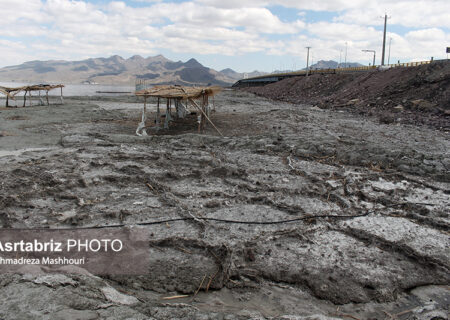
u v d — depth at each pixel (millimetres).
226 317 4047
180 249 5758
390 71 34031
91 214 6812
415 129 17297
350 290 4844
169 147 12508
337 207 7605
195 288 4812
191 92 15562
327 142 12852
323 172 9820
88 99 37125
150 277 5000
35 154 11258
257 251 5715
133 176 8992
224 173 9547
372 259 5625
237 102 37156
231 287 4883
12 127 16562
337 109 28641
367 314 4445
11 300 4008
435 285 5090
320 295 4750
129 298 4402
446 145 13383
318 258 5582
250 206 7500
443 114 20891
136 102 34844
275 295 4762
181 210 7094
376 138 14586
